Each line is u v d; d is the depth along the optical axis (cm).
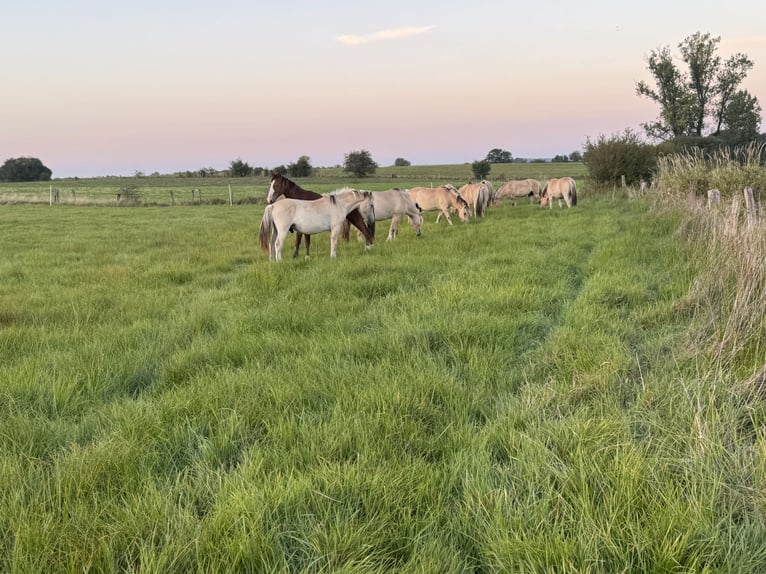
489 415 335
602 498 230
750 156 1470
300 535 218
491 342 464
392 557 206
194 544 205
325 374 393
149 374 431
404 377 375
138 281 819
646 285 657
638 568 190
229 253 1127
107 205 3516
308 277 784
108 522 221
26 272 902
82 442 310
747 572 187
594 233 1201
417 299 620
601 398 338
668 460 253
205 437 307
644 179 2820
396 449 282
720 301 482
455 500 240
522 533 207
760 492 223
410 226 1588
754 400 302
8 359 449
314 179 7562
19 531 206
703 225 896
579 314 533
